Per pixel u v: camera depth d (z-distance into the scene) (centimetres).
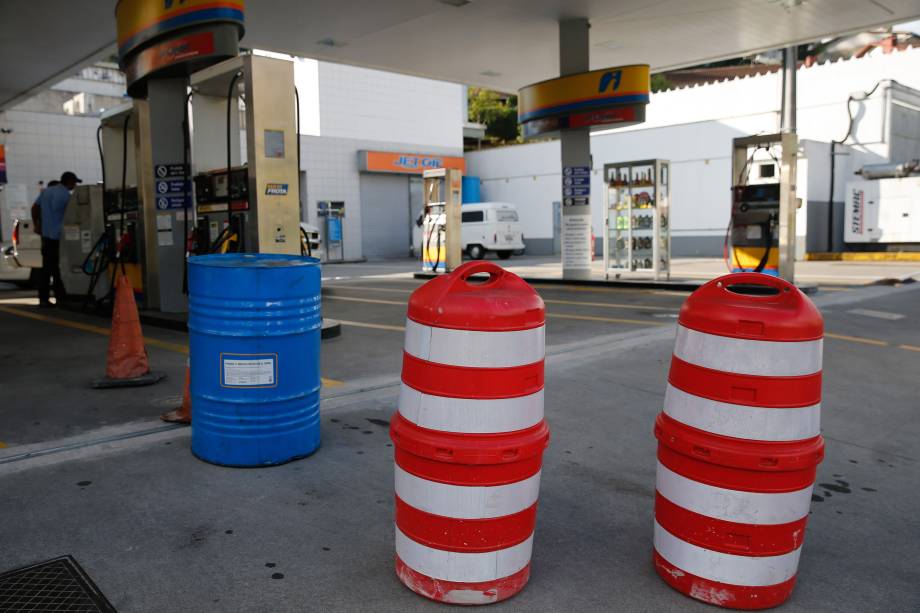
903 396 546
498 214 2541
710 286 259
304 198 2705
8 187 1994
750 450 241
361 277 1781
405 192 3031
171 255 910
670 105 2683
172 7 778
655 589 264
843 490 365
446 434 241
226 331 370
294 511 326
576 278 1444
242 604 250
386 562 281
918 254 2094
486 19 1316
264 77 729
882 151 2333
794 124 2120
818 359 246
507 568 252
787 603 255
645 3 1234
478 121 4756
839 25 1383
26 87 1711
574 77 1342
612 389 550
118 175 1048
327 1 1201
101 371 621
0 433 439
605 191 1446
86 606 247
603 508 337
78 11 1169
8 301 1188
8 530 304
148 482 359
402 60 1620
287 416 384
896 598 260
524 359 245
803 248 2267
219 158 875
